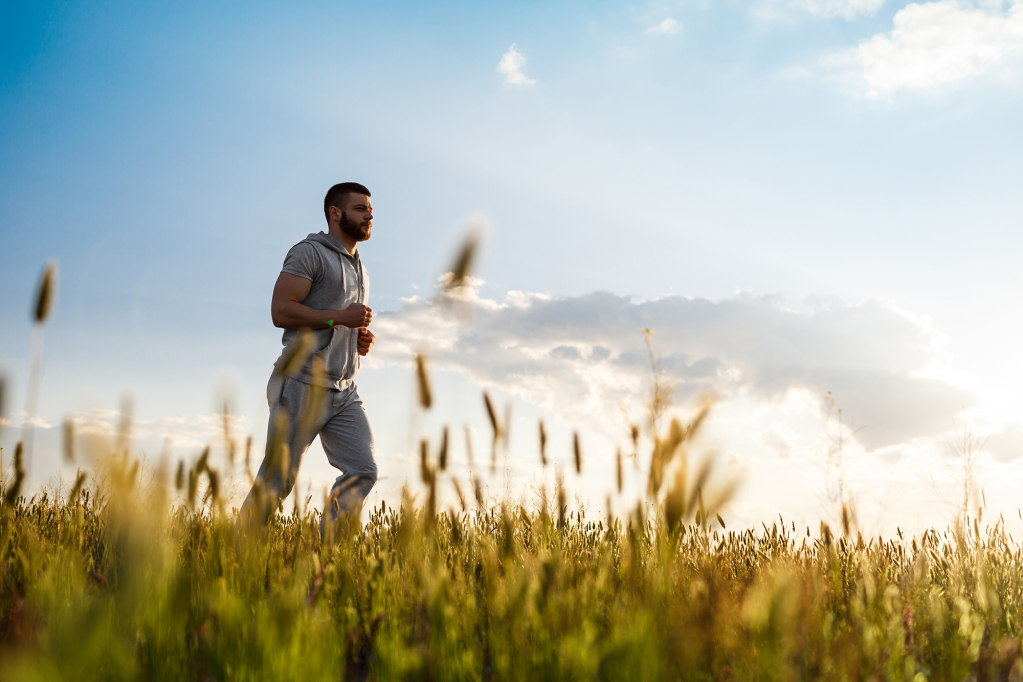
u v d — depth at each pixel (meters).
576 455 1.85
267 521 1.86
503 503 1.69
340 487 3.54
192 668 1.19
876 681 1.36
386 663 1.21
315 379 1.50
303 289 3.65
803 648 1.41
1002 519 2.52
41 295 1.52
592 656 1.15
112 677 0.99
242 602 1.31
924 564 2.19
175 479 1.42
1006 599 2.17
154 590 1.14
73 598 1.38
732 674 1.25
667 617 1.24
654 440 1.37
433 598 1.22
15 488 1.55
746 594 1.48
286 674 1.08
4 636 1.24
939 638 1.67
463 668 1.24
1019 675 1.53
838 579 1.81
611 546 1.75
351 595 1.66
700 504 1.21
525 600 1.23
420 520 1.57
